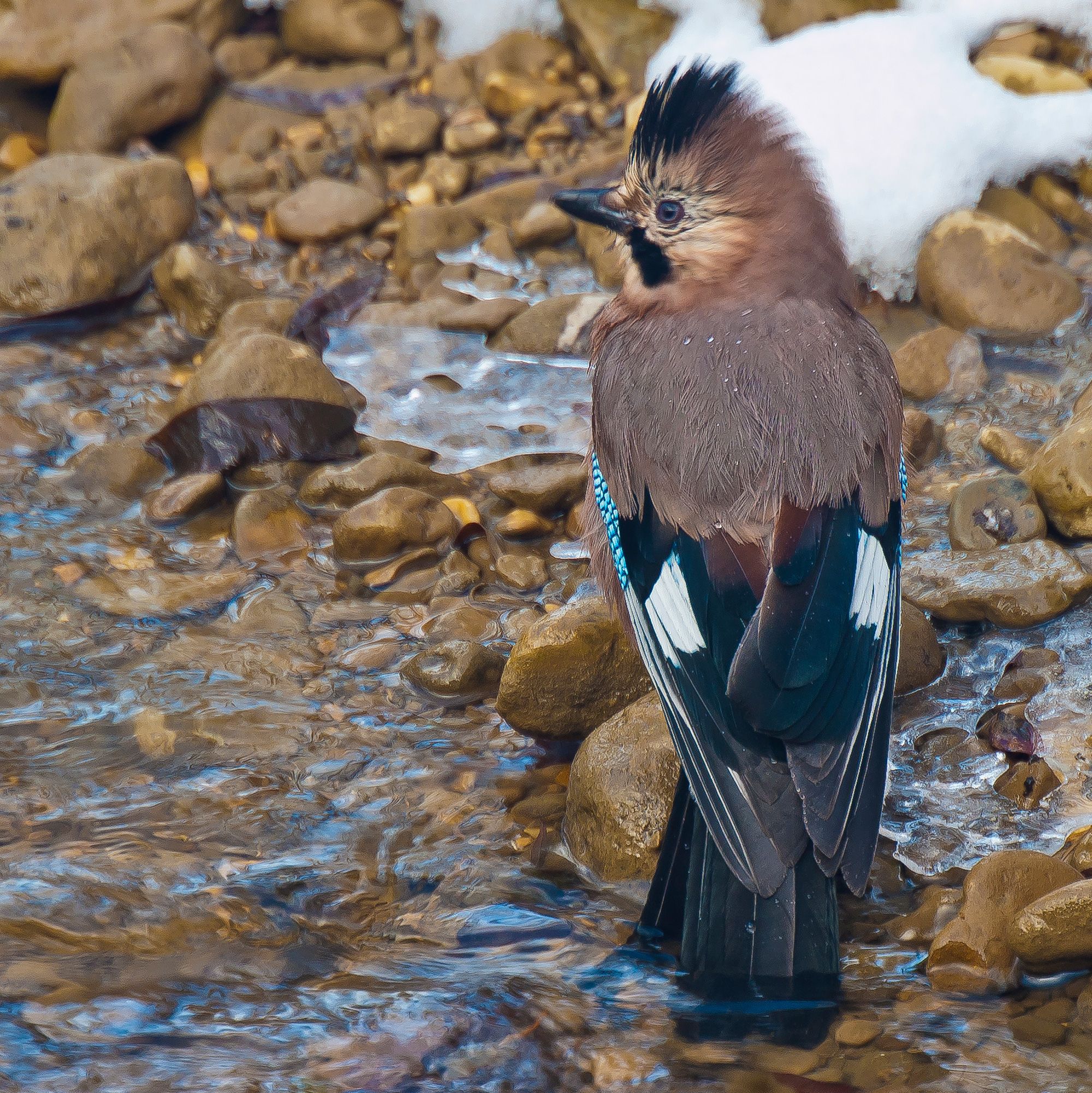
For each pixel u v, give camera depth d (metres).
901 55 11.18
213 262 11.30
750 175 7.41
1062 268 10.41
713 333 7.16
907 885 6.61
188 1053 5.88
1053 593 7.98
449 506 9.17
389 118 12.31
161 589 8.72
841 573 6.42
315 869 6.83
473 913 6.59
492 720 7.79
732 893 6.04
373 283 11.27
